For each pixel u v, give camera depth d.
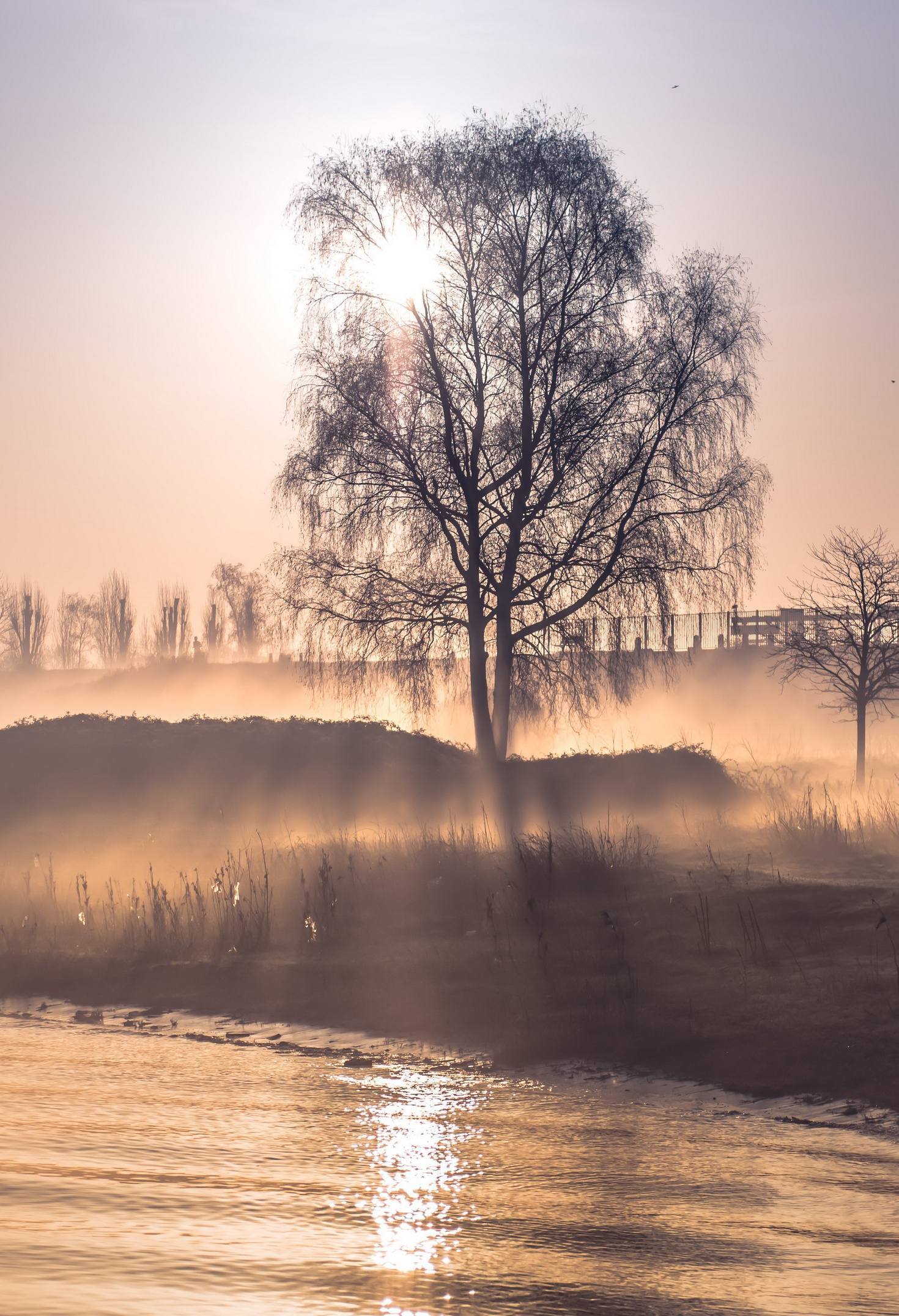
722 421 28.41
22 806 24.03
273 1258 5.33
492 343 28.23
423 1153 7.39
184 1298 4.74
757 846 19.34
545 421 28.39
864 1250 5.67
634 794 25.36
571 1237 5.79
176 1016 12.12
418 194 27.91
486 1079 9.51
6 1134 7.50
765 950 12.06
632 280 28.23
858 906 13.65
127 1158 7.00
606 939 13.24
